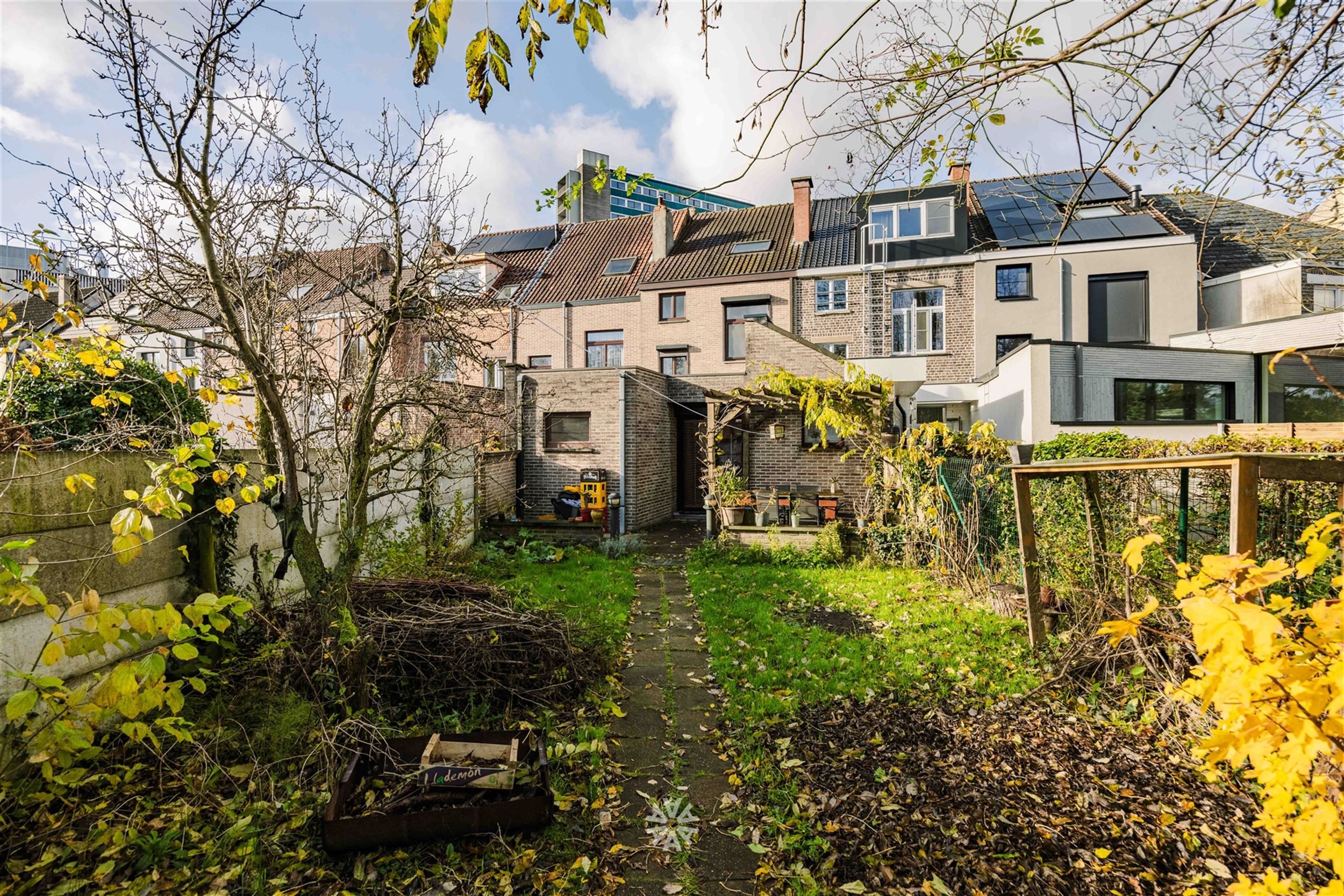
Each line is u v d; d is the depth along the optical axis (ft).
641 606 25.05
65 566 11.23
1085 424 40.04
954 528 27.17
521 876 9.21
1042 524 21.65
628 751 13.07
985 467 27.81
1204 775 10.63
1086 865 9.20
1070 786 11.17
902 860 9.50
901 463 30.94
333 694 12.70
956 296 57.47
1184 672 13.29
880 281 59.06
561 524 37.65
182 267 13.66
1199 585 5.72
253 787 10.56
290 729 11.74
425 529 27.02
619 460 44.09
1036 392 40.68
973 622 20.84
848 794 11.20
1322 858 5.68
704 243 69.82
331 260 16.31
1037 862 9.30
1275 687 4.78
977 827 10.12
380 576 20.13
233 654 13.91
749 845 10.05
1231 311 51.01
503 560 32.04
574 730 13.69
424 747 11.34
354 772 10.40
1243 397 41.96
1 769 9.70
